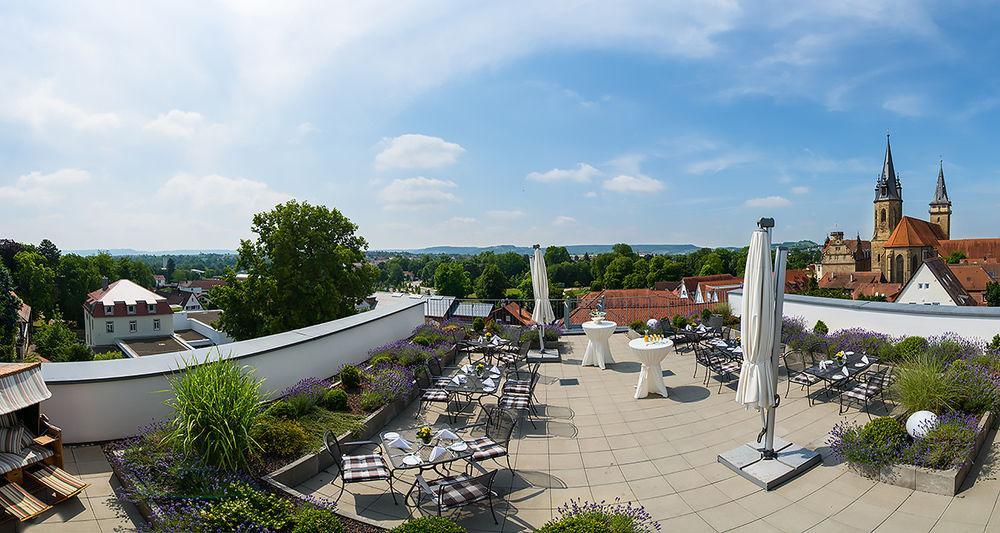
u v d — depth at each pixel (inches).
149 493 187.0
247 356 301.7
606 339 424.2
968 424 229.1
